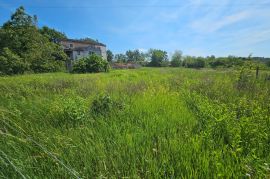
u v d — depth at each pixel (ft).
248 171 6.90
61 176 7.64
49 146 9.39
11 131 10.88
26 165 7.72
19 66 87.15
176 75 47.57
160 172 7.58
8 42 99.40
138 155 8.77
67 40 183.73
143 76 46.62
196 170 7.24
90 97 17.76
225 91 21.91
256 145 8.94
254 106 14.62
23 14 106.42
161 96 18.80
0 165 7.53
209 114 12.15
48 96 20.01
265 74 37.09
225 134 10.01
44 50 107.34
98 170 8.14
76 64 99.50
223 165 7.45
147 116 13.37
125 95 19.36
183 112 13.92
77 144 9.68
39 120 13.01
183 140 9.78
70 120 12.84
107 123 12.38
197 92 21.48
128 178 7.38
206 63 175.83
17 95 19.93
